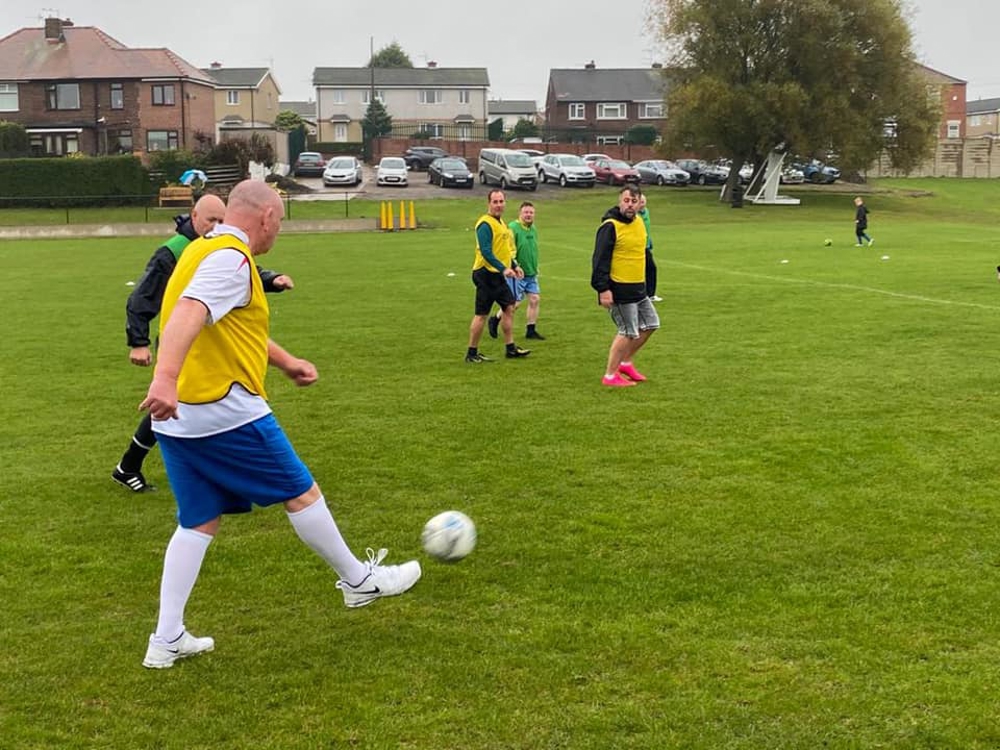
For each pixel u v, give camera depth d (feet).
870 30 156.04
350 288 62.03
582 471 22.43
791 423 26.35
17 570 17.16
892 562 16.74
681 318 46.26
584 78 300.20
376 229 123.75
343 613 15.21
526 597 15.65
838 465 22.36
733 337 40.73
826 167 206.69
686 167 198.39
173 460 13.52
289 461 13.87
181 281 13.28
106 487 22.11
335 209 142.92
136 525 19.54
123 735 11.91
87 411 29.71
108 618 15.23
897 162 165.58
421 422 27.43
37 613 15.40
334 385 32.83
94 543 18.53
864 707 12.14
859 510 19.34
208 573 16.87
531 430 26.25
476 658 13.62
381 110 285.84
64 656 13.93
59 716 12.36
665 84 177.58
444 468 22.90
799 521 18.80
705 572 16.48
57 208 151.33
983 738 11.46
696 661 13.39
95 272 76.89
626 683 12.85
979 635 13.98
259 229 13.67
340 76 307.78
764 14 154.71
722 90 153.99
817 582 15.96
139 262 85.87
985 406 27.81
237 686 13.03
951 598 15.21
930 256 79.51
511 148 243.81
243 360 13.35
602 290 30.63
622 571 16.60
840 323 43.86
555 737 11.64
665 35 164.66
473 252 89.04
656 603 15.31
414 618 14.97
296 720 12.15
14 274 75.61
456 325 46.29
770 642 13.89
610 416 27.66
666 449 24.07
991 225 132.16
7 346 41.91
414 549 17.84
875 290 56.03
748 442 24.53
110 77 198.08
